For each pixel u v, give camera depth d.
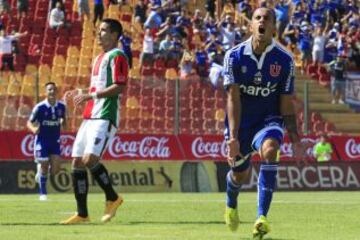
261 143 31.55
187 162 83.62
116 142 89.25
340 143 96.75
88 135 40.22
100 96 40.03
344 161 88.00
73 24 112.75
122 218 43.19
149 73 107.81
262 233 30.27
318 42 117.25
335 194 77.81
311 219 42.72
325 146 94.31
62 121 65.81
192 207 52.69
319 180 86.69
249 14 122.12
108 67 40.22
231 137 31.58
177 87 91.94
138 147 90.06
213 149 92.31
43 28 111.88
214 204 56.41
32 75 88.44
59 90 95.69
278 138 31.53
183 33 113.38
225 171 84.50
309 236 33.34
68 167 78.56
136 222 40.53
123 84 40.12
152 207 52.69
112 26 40.22
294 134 32.88
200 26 116.06
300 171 86.12
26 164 78.19
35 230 35.22
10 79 88.06
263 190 30.61
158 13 114.62
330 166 87.44
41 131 65.38
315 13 124.62
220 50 111.88
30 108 86.69
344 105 103.25
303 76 115.00
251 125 32.81
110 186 40.69
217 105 92.75
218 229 36.41
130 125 91.25
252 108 32.75
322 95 106.81
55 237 31.88
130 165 81.75
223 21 115.25
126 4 120.44
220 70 94.19
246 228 37.19
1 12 113.69
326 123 97.31
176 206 53.84
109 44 40.47
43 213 46.56
